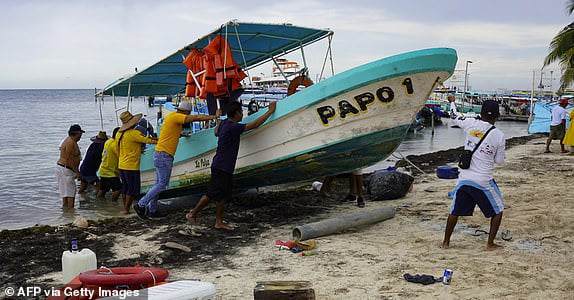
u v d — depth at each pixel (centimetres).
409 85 780
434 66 767
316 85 801
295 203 1052
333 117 808
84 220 907
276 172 907
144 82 1230
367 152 857
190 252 711
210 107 956
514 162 1647
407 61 757
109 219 973
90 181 1324
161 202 1159
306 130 830
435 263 635
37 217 1089
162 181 938
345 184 1252
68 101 12925
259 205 1055
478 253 671
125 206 1067
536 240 727
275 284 505
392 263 640
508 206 942
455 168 1347
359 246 717
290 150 855
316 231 753
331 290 553
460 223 832
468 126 676
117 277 470
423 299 523
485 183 671
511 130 4488
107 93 1326
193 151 995
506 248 690
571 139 1858
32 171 1778
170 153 930
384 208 869
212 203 1092
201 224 868
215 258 683
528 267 610
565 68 2636
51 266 662
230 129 806
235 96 970
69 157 1151
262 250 715
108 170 1223
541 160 1698
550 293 531
